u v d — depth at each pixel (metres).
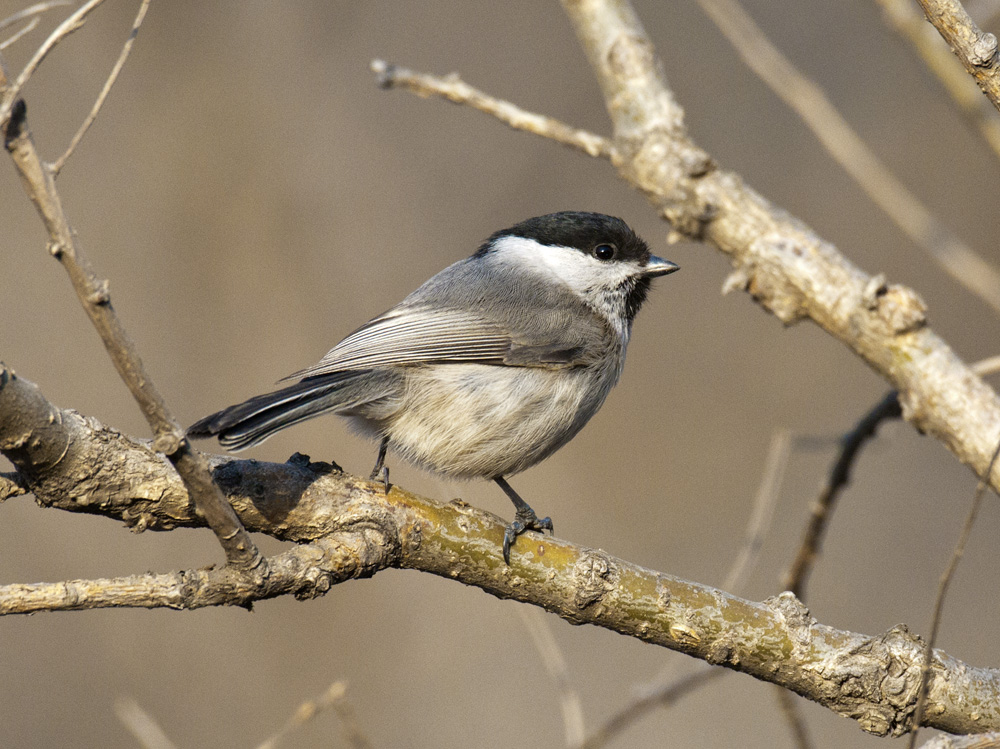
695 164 6.61
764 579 12.39
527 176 14.07
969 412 5.54
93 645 10.98
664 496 13.13
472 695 11.36
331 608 11.70
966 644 11.59
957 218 13.72
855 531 12.68
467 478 7.39
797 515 12.81
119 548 11.22
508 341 7.12
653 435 13.55
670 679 7.72
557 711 11.37
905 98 14.31
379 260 13.43
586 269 8.02
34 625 10.95
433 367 6.98
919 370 5.73
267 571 4.51
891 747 11.07
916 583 12.16
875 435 6.57
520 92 14.34
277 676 11.18
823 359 13.88
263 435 6.15
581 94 14.28
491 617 11.97
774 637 5.11
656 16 14.92
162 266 12.95
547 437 7.26
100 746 10.52
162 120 13.45
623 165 6.91
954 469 12.98
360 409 6.87
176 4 13.71
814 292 6.16
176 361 12.62
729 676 11.84
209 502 4.18
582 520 13.03
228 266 13.11
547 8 14.62
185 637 11.18
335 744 10.77
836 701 5.05
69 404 12.09
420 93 7.05
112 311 3.71
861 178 7.30
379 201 13.77
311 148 13.82
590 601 5.23
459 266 7.94
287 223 13.41
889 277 13.62
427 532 5.22
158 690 10.89
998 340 13.18
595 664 11.84
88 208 12.92
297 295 13.11
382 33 14.41
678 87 14.65
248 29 14.00
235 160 13.48
